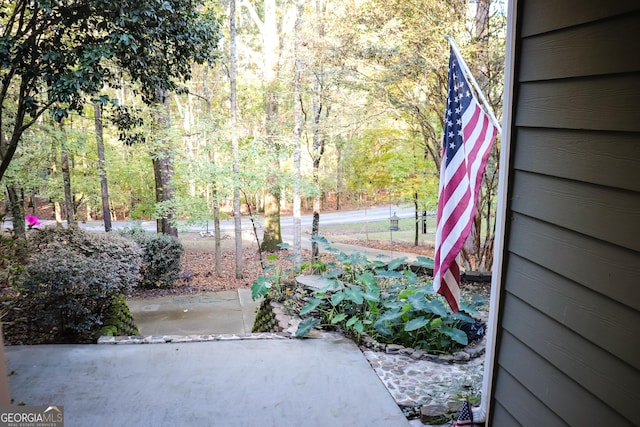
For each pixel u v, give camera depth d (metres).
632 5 1.06
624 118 1.09
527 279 1.51
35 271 3.86
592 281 1.21
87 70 4.43
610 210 1.14
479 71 5.98
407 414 2.71
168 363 3.37
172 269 8.88
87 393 2.91
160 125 9.26
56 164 9.90
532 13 1.45
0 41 4.21
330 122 8.74
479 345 3.73
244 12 15.42
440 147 7.22
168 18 4.91
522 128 1.53
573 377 1.29
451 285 2.73
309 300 4.57
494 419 1.75
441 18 5.82
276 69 10.61
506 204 1.62
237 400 2.85
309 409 2.75
